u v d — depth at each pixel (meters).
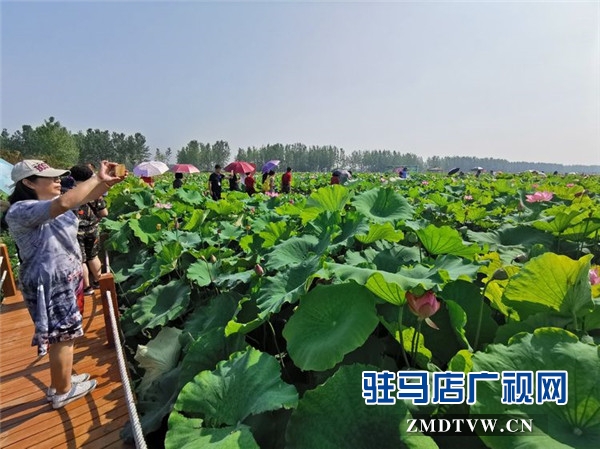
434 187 10.72
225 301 3.10
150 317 3.59
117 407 2.71
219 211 6.94
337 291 2.01
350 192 5.01
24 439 2.42
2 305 4.63
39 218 2.27
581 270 1.72
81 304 2.78
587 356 1.42
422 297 1.68
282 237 4.07
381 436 1.40
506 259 3.01
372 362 1.98
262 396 1.67
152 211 6.98
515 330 1.87
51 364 2.63
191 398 1.79
